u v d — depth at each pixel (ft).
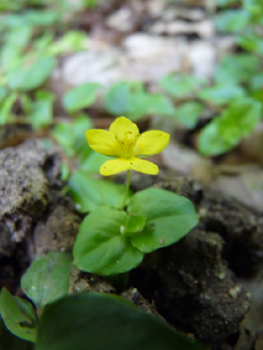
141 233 0.16
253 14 0.37
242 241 0.21
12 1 0.52
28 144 0.24
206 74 0.41
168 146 0.34
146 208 0.17
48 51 0.40
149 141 0.16
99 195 0.21
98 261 0.16
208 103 0.37
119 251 0.16
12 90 0.33
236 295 0.18
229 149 0.32
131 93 0.33
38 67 0.32
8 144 0.26
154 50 0.42
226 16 0.40
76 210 0.20
